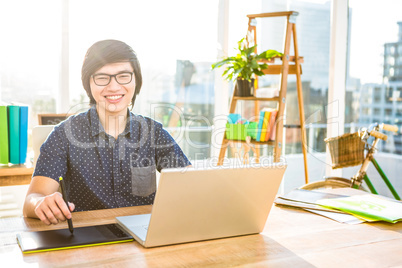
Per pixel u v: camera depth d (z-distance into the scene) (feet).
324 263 2.94
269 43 11.58
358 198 4.77
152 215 3.01
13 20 8.82
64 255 2.93
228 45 11.14
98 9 9.47
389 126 8.50
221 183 3.14
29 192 4.36
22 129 7.47
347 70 11.80
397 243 3.42
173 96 10.72
